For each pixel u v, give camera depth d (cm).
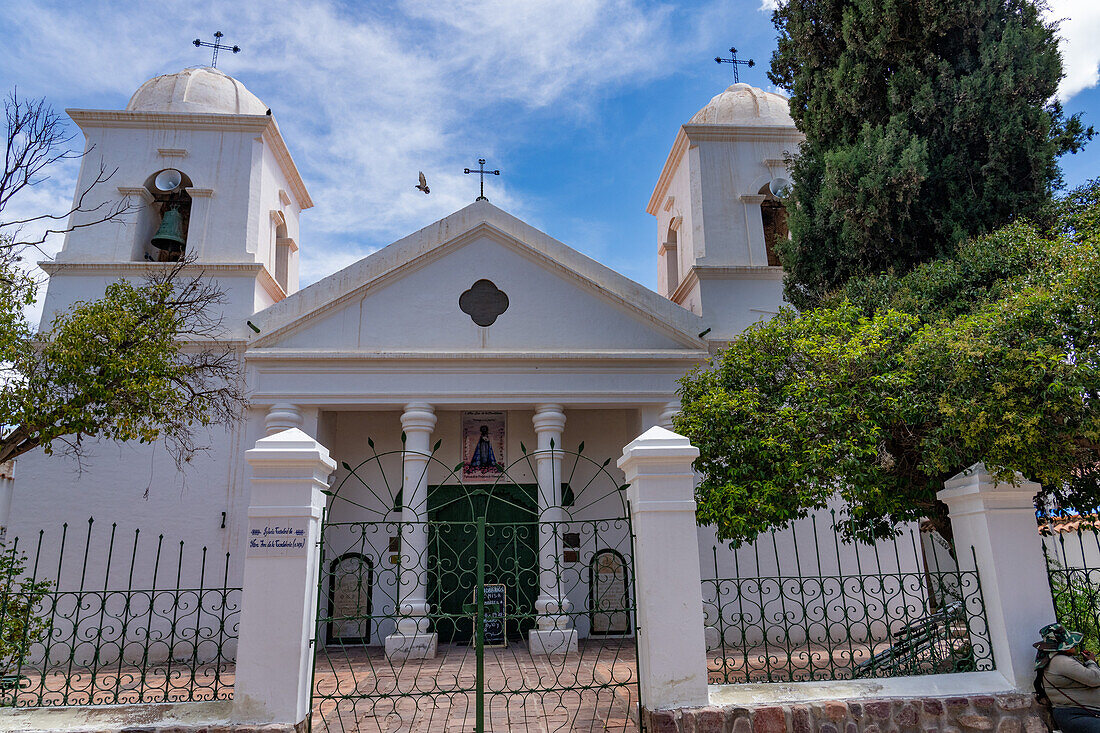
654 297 1477
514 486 1476
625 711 736
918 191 1023
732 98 1716
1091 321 639
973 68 1045
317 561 620
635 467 636
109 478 1298
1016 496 652
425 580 1254
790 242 1221
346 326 1373
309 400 1313
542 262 1441
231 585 1259
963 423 653
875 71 1112
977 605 653
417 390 1330
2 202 797
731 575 1332
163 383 825
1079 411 621
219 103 1575
